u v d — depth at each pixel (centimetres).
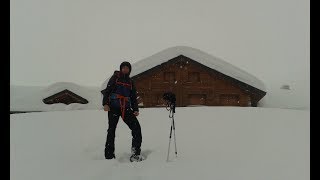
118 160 548
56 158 560
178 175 457
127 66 566
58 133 749
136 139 549
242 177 439
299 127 704
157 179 447
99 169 493
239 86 2052
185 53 2067
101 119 923
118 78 563
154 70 2061
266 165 481
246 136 651
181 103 2091
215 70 2058
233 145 595
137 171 482
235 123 776
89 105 2408
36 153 592
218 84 2098
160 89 2091
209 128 736
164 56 2069
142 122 838
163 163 512
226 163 496
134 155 540
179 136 676
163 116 920
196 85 2097
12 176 471
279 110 999
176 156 544
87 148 621
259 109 1027
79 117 973
